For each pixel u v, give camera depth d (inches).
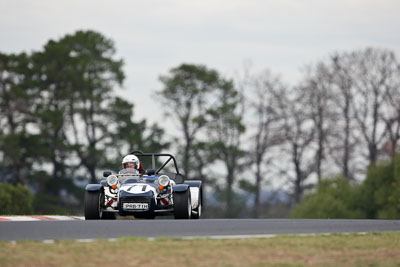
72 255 1200.2
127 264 1143.0
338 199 6958.7
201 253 1262.3
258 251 1310.3
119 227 1747.0
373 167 7047.2
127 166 2465.6
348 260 1256.8
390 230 1924.2
